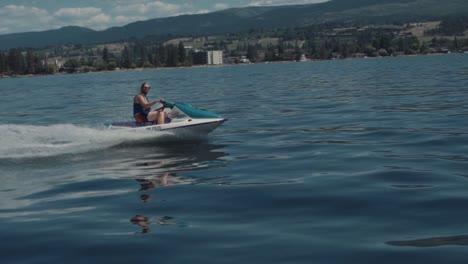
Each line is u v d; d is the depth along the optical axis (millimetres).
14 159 12906
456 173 10008
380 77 50781
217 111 24953
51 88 63625
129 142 14977
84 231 7344
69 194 9523
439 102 23703
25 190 9930
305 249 6387
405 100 25484
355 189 9117
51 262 6281
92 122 23031
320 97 29969
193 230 7234
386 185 9320
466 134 14617
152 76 98688
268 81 54062
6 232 7426
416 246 6344
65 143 14609
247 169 11297
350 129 16812
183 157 12977
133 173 11195
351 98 28266
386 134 15391
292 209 8094
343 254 6195
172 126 15469
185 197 9031
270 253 6305
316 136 15750
